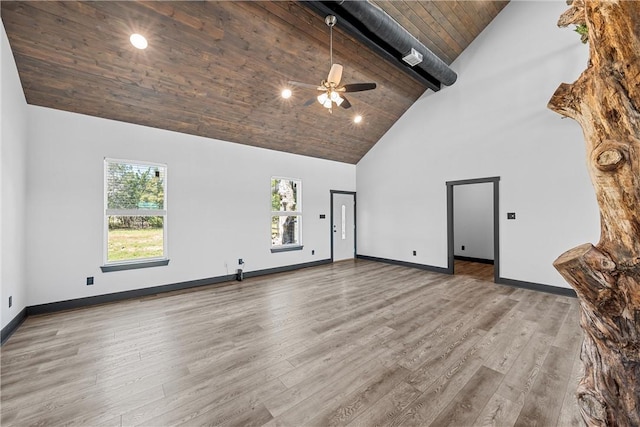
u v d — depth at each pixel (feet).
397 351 7.61
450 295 12.63
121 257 12.39
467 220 22.08
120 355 7.47
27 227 10.10
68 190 10.96
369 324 9.43
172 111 12.46
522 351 7.52
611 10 2.80
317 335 8.63
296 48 11.55
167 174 13.42
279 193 18.33
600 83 3.13
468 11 13.46
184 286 13.88
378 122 18.81
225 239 15.38
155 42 9.54
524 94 13.75
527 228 13.62
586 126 3.49
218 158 15.14
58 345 8.02
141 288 12.64
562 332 8.66
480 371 6.63
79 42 8.92
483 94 15.21
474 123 15.58
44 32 8.41
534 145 13.43
